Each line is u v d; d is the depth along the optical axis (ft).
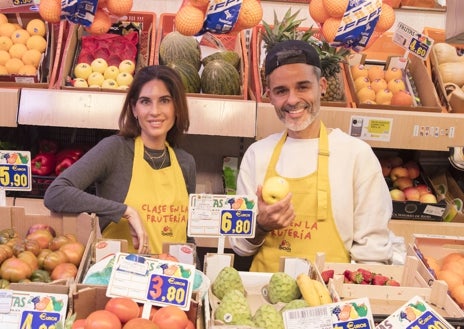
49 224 7.23
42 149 11.62
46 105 9.87
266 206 6.83
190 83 10.79
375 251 7.26
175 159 7.84
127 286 5.31
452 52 12.14
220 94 10.75
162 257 5.96
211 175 12.71
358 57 12.30
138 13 12.28
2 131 11.87
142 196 7.57
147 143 7.72
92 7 7.38
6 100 9.82
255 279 6.40
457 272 6.98
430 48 11.45
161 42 11.64
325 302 5.61
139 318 5.01
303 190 7.32
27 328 5.08
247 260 11.35
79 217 7.11
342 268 6.75
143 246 7.07
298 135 7.44
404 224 10.91
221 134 10.02
